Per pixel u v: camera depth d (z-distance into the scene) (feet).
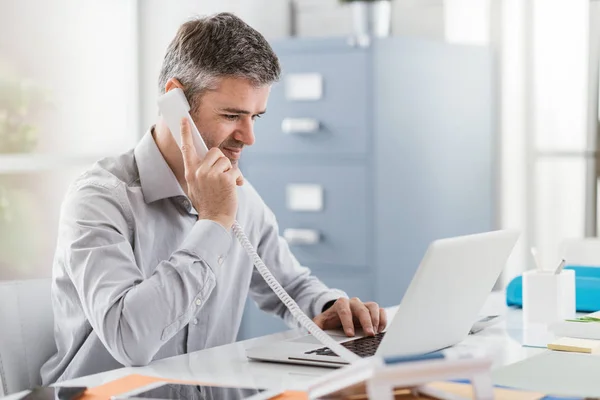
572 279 6.90
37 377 6.66
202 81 6.31
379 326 6.62
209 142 6.46
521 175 14.12
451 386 4.79
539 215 14.01
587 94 13.53
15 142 13.01
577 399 4.50
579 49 13.55
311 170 12.80
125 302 5.73
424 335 5.50
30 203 13.32
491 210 14.25
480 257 5.63
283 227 13.07
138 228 6.63
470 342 6.16
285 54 12.87
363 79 12.34
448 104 13.38
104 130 14.26
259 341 6.48
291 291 7.67
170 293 5.76
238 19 6.46
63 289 6.56
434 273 5.15
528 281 6.74
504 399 4.51
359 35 12.85
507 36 14.06
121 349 5.69
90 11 13.98
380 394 3.91
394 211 12.64
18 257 13.17
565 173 13.76
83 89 13.93
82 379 5.22
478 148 13.92
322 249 12.82
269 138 13.10
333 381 4.21
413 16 14.51
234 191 6.12
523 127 14.06
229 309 7.39
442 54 13.24
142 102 14.65
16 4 12.91
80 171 13.88
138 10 14.53
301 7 14.96
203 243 5.97
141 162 6.77
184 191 6.91
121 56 14.48
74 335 6.55
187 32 6.47
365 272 12.53
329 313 6.75
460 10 14.19
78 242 6.15
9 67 12.89
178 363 5.69
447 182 13.43
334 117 12.57
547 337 6.35
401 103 12.66
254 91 6.37
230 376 5.29
